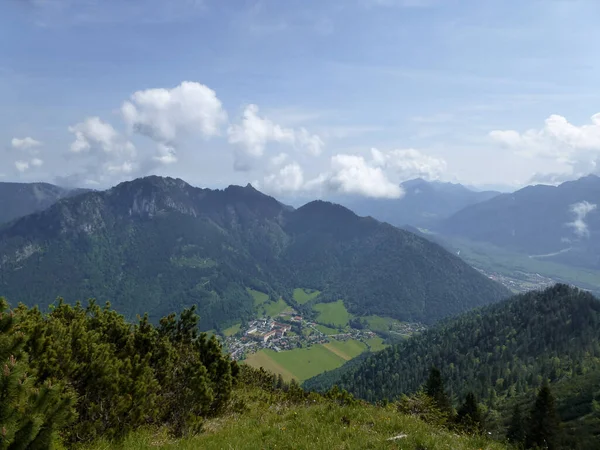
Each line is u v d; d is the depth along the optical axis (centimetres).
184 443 1248
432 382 5584
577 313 17825
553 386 10862
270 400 2334
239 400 2131
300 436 1197
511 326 19062
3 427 627
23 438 650
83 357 1314
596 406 7456
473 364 16788
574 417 7550
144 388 1414
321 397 2223
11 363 668
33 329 1227
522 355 16138
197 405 1653
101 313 1875
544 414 4219
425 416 1717
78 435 1174
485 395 12950
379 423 1335
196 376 1702
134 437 1313
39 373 1158
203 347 2114
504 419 7494
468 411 4919
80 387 1270
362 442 1109
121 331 1820
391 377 17150
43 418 698
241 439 1229
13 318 773
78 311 1834
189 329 2328
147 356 1698
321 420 1391
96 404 1272
